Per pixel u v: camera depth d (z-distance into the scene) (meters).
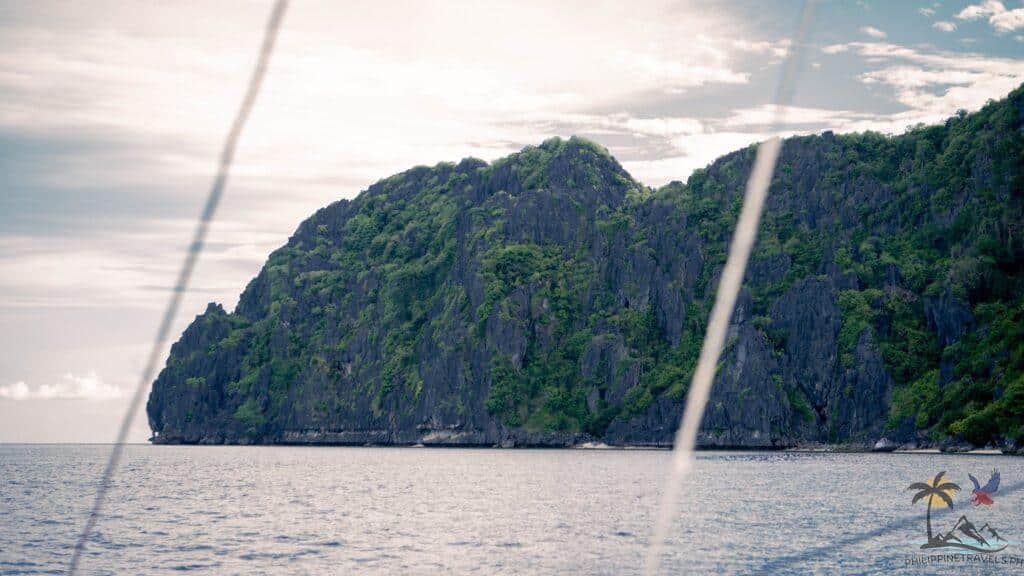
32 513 113.62
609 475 177.38
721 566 69.50
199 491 147.62
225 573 69.25
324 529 94.31
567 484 153.88
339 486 156.00
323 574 68.44
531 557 74.69
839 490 134.62
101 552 79.94
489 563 72.25
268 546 82.50
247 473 199.12
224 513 112.06
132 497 137.00
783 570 67.69
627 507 113.19
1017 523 90.12
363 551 78.94
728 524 93.12
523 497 129.88
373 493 140.25
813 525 91.88
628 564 70.94
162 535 90.81
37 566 73.12
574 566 70.31
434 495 135.12
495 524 96.56
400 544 82.75
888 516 99.12
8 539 88.50
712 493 130.00
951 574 65.38
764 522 94.56
